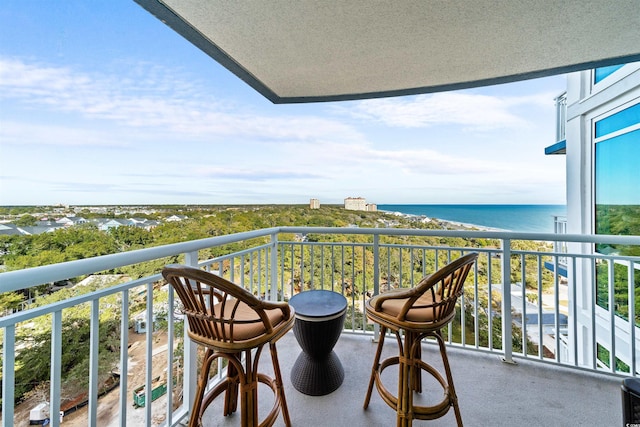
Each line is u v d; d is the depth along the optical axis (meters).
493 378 1.93
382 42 1.81
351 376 1.99
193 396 1.67
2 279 0.84
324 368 1.83
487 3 1.46
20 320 0.93
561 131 5.32
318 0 1.43
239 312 1.40
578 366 2.00
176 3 1.44
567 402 1.70
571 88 4.05
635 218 3.04
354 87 2.47
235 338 1.15
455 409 1.42
